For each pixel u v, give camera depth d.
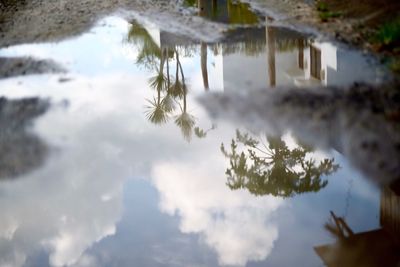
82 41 9.56
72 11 11.45
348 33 8.41
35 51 9.10
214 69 8.02
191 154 5.88
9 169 5.71
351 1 9.44
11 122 6.67
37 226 4.76
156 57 8.75
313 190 4.96
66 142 6.21
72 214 4.90
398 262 3.96
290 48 8.27
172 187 5.27
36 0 12.63
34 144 6.16
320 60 7.58
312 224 4.50
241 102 6.81
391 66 6.97
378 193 4.77
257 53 8.18
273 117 6.29
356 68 7.09
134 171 5.60
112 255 4.27
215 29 9.70
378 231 4.31
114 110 7.01
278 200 4.91
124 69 8.37
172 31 9.84
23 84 7.77
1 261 4.32
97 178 5.48
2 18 11.24
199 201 5.00
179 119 6.64
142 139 6.26
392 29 7.77
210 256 4.16
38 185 5.41
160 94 7.41
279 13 10.06
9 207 5.08
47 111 6.96
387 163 5.11
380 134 5.54
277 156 5.59
